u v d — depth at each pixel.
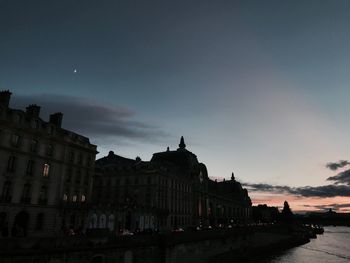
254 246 90.06
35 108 54.25
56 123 58.59
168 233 50.44
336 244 137.00
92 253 37.03
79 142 61.75
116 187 85.81
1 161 46.12
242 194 170.38
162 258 47.25
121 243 41.28
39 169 52.25
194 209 102.19
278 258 84.31
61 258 33.66
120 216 66.56
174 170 94.44
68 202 56.44
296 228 169.88
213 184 135.50
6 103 48.97
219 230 68.75
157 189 81.12
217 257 65.00
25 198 49.38
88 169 63.25
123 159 99.38
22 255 30.19
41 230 51.47
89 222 59.69
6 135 47.19
